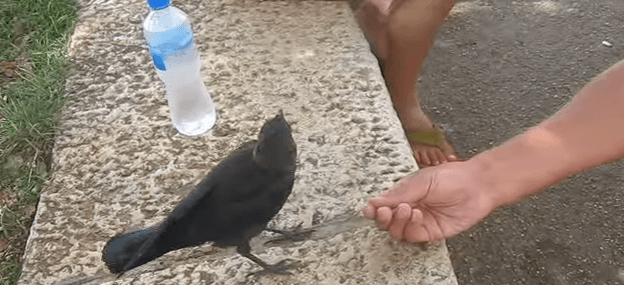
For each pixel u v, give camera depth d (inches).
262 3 58.2
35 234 44.2
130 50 55.9
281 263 41.0
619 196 59.7
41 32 62.4
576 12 76.7
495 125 66.2
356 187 44.6
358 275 40.3
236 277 40.8
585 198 59.7
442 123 66.7
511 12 77.0
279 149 34.4
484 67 71.4
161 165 47.4
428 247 41.2
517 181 40.3
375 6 57.6
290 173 35.1
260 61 53.5
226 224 36.2
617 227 57.9
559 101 67.8
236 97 51.1
